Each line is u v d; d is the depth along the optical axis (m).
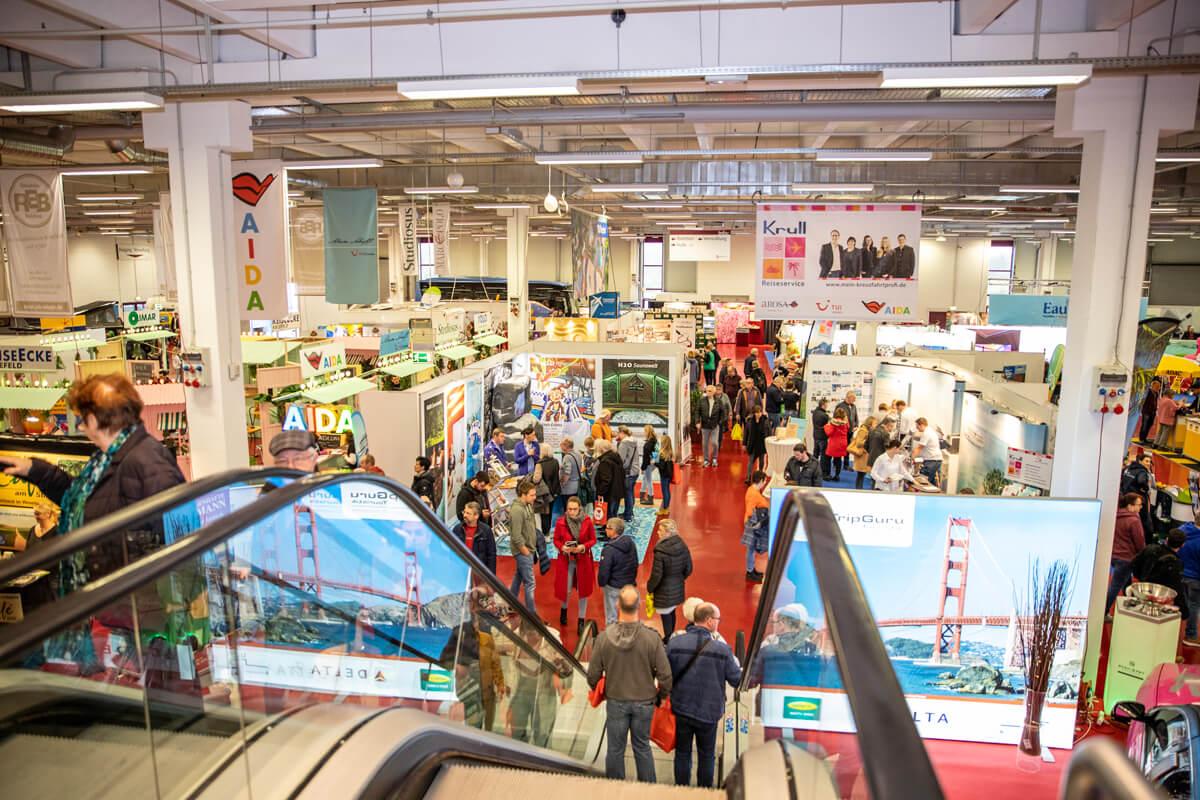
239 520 2.26
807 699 2.42
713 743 5.97
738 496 14.16
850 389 15.47
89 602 1.67
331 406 11.46
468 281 26.39
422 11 7.84
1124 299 7.45
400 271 28.20
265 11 7.59
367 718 3.01
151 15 7.33
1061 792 1.23
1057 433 8.02
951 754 6.75
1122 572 8.95
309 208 14.12
